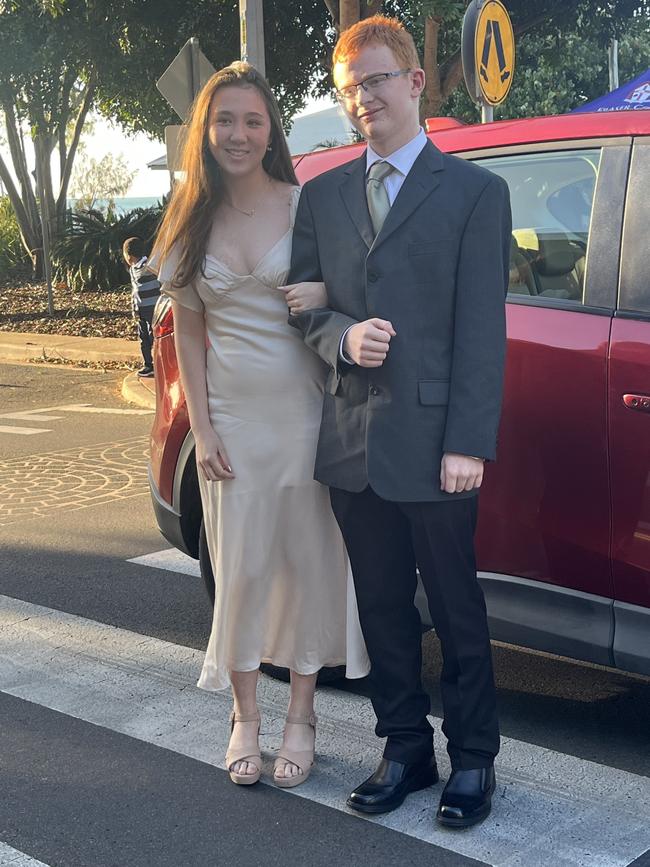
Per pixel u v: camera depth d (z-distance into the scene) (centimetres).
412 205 262
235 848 278
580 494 304
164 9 1525
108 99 1820
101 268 1992
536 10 1407
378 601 290
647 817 288
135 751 333
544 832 281
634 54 2061
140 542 572
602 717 353
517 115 1992
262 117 283
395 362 264
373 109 263
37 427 938
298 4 1541
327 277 278
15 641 428
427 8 1051
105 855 276
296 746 312
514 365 314
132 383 1163
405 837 280
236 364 292
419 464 265
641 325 298
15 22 1561
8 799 305
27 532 596
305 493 297
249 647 307
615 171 317
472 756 285
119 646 422
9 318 1811
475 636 278
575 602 311
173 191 295
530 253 329
